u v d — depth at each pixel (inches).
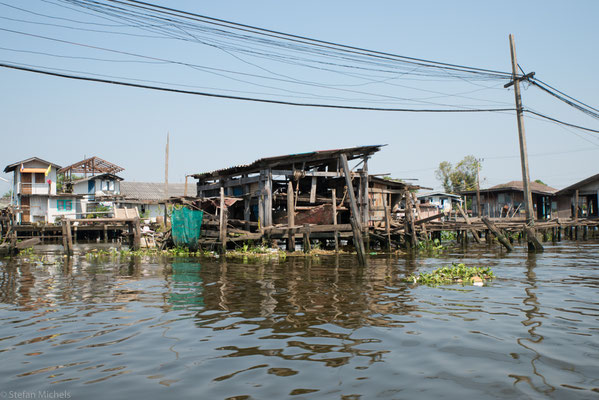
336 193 941.8
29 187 1759.4
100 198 1854.1
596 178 1542.8
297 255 735.1
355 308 298.8
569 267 525.3
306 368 183.6
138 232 930.7
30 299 353.7
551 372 175.5
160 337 234.2
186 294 366.3
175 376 176.4
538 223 1085.1
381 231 917.8
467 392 156.9
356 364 187.9
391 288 380.5
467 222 1038.4
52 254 916.6
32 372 183.0
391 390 159.5
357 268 542.0
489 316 270.7
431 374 175.2
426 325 250.5
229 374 177.8
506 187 1815.9
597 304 304.8
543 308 292.4
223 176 986.7
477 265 556.4
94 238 1824.6
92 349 213.9
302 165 849.5
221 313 289.9
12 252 861.2
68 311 303.7
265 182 823.1
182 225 902.4
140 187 2191.2
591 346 208.5
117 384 168.7
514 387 161.0
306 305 311.7
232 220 880.3
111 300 344.2
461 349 206.2
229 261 664.4
